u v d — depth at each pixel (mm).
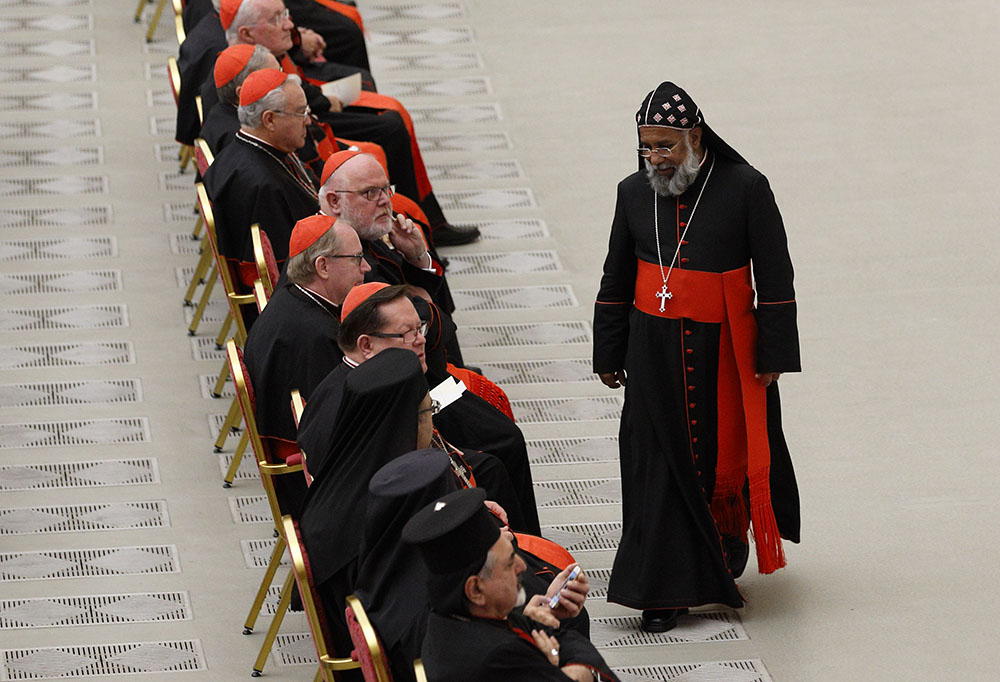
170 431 25062
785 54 40250
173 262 30328
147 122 36156
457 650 13055
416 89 38312
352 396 15555
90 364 26828
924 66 39594
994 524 22656
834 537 22391
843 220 32156
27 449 24406
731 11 43094
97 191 32844
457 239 31266
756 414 19641
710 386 19625
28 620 20422
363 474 15555
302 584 15352
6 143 34688
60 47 39906
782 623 20438
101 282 29438
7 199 32250
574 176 34312
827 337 27969
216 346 27562
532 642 13438
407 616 14094
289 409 19578
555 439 25234
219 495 23484
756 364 19516
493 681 12984
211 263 29328
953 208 32688
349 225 20203
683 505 19797
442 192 33438
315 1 33844
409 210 26031
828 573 21578
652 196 19484
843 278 29984
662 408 19594
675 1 43750
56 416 25312
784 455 20281
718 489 20031
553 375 27109
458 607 13172
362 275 20125
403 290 17922
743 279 19359
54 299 28766
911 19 42469
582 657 13898
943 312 28844
